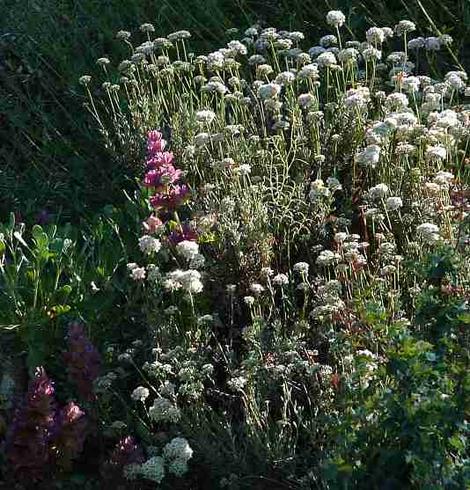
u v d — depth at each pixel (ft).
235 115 6.19
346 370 4.42
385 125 5.26
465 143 6.05
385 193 5.20
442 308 4.10
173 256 5.29
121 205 6.64
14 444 4.61
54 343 5.23
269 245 5.29
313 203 5.46
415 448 3.79
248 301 4.79
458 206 5.05
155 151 5.54
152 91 6.74
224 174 5.54
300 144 5.88
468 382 3.86
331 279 5.33
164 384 4.58
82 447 4.73
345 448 3.99
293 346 4.66
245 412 4.56
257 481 4.55
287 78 5.85
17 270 5.35
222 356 4.96
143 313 5.18
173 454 4.29
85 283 5.42
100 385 4.80
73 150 7.14
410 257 4.99
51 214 6.63
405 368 3.85
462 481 3.76
